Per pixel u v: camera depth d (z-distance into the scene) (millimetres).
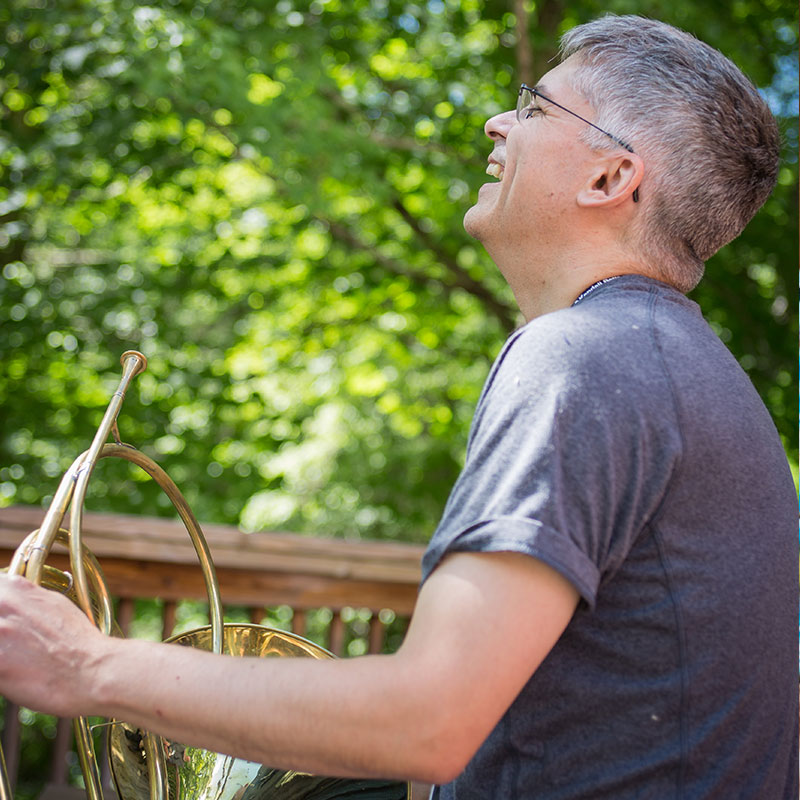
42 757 6551
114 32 4750
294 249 6859
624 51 1166
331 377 8273
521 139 1190
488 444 939
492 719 846
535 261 1189
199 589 2434
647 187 1138
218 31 4805
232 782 1195
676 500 960
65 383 6570
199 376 6551
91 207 6277
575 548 875
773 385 5727
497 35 5820
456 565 886
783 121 4504
